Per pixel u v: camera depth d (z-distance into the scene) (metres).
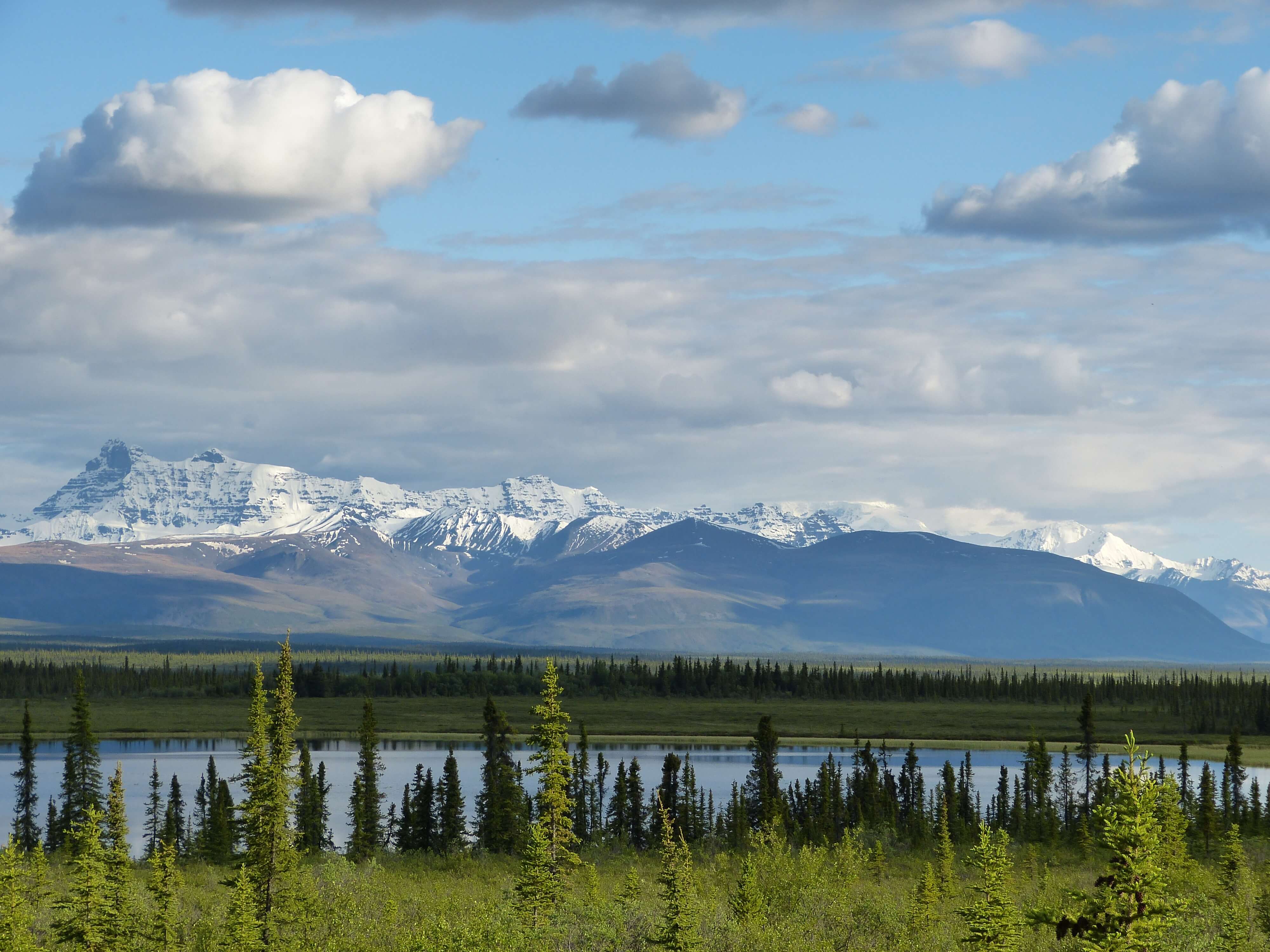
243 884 52.38
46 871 64.75
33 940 52.34
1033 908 31.12
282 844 54.78
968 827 138.00
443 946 50.50
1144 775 30.77
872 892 76.31
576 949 51.84
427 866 109.62
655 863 109.12
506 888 82.62
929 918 60.75
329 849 131.62
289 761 55.59
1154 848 30.12
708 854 113.94
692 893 53.44
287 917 54.47
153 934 55.78
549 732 64.88
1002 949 50.16
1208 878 81.19
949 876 79.88
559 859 63.38
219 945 52.72
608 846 133.62
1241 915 56.25
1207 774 128.38
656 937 51.91
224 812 122.62
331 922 58.72
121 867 55.72
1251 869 96.94
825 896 66.56
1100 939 29.84
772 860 81.56
